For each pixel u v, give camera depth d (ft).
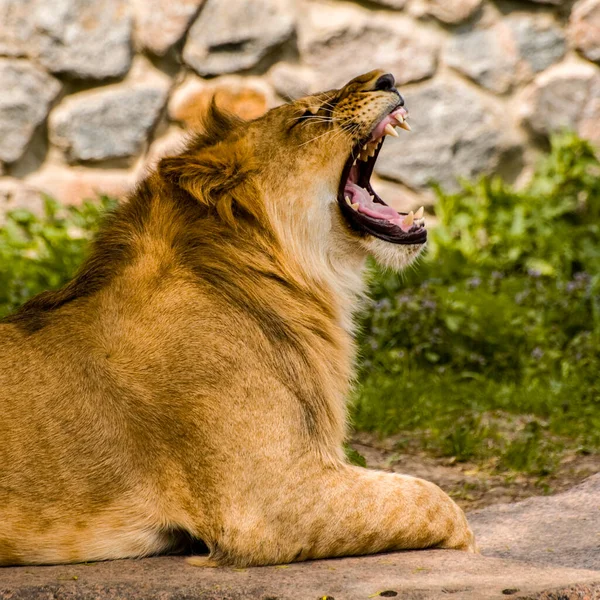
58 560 24.75
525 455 36.78
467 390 44.09
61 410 24.88
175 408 24.93
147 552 25.29
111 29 64.08
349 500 25.20
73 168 65.21
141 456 24.90
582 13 65.31
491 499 33.94
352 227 28.86
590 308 50.57
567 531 28.99
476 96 65.41
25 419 24.80
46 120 64.54
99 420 24.88
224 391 25.04
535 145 66.49
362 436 40.16
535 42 65.41
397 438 39.88
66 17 63.67
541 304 51.11
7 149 64.03
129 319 25.84
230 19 64.03
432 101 65.21
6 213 62.18
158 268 26.37
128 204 27.78
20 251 60.34
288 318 26.71
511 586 22.54
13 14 63.52
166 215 27.09
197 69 64.54
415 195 65.92
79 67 64.08
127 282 26.37
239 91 64.54
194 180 27.14
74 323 25.99
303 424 25.39
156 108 64.69
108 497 24.77
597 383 43.93
